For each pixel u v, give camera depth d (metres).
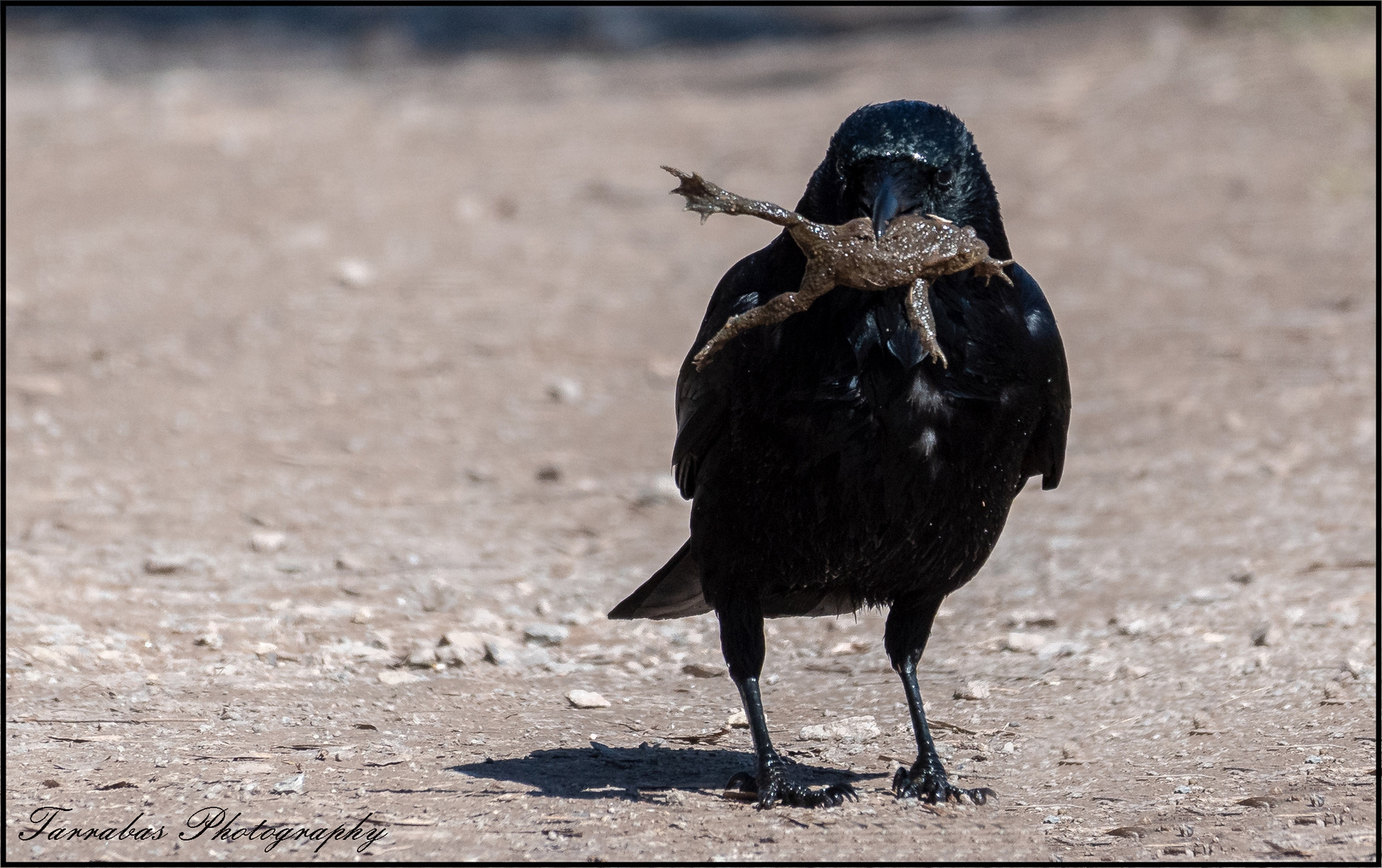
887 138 6.74
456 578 11.13
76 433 13.99
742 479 6.93
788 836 6.46
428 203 23.95
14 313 17.84
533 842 6.27
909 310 6.29
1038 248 21.02
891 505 6.80
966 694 8.85
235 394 15.57
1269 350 16.62
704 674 9.44
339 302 19.02
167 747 7.54
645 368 17.19
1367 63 27.75
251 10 42.06
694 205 6.32
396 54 37.28
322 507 12.66
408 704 8.52
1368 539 11.30
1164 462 13.66
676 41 38.16
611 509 13.12
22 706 8.06
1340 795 6.90
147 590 10.29
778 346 6.72
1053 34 33.88
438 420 15.35
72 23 39.75
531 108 30.67
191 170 25.67
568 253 21.59
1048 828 6.62
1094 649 9.50
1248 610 9.95
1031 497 13.06
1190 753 7.64
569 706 8.64
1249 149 24.38
